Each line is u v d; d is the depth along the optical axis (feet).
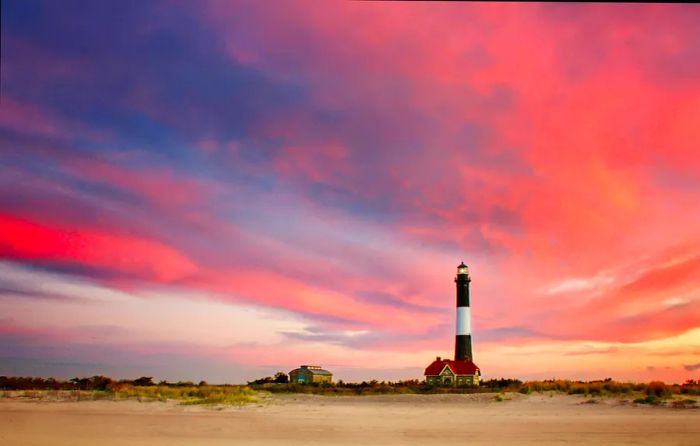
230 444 58.80
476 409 111.45
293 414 96.22
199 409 106.32
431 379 221.46
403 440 61.41
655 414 91.76
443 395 148.87
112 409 105.09
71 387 155.43
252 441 60.75
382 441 60.64
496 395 136.05
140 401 121.19
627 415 90.48
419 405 124.26
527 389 139.03
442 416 93.97
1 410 102.63
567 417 89.15
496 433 67.05
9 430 70.38
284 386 183.83
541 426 75.00
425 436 64.85
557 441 60.03
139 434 66.69
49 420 83.92
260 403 124.16
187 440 61.72
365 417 92.02
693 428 71.05
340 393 168.25
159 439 62.34
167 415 94.12
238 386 177.37
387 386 196.24
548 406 110.93
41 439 62.18
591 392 123.95
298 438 63.36
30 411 100.99
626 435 64.39
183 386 170.81
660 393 115.44
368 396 154.81
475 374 219.61
